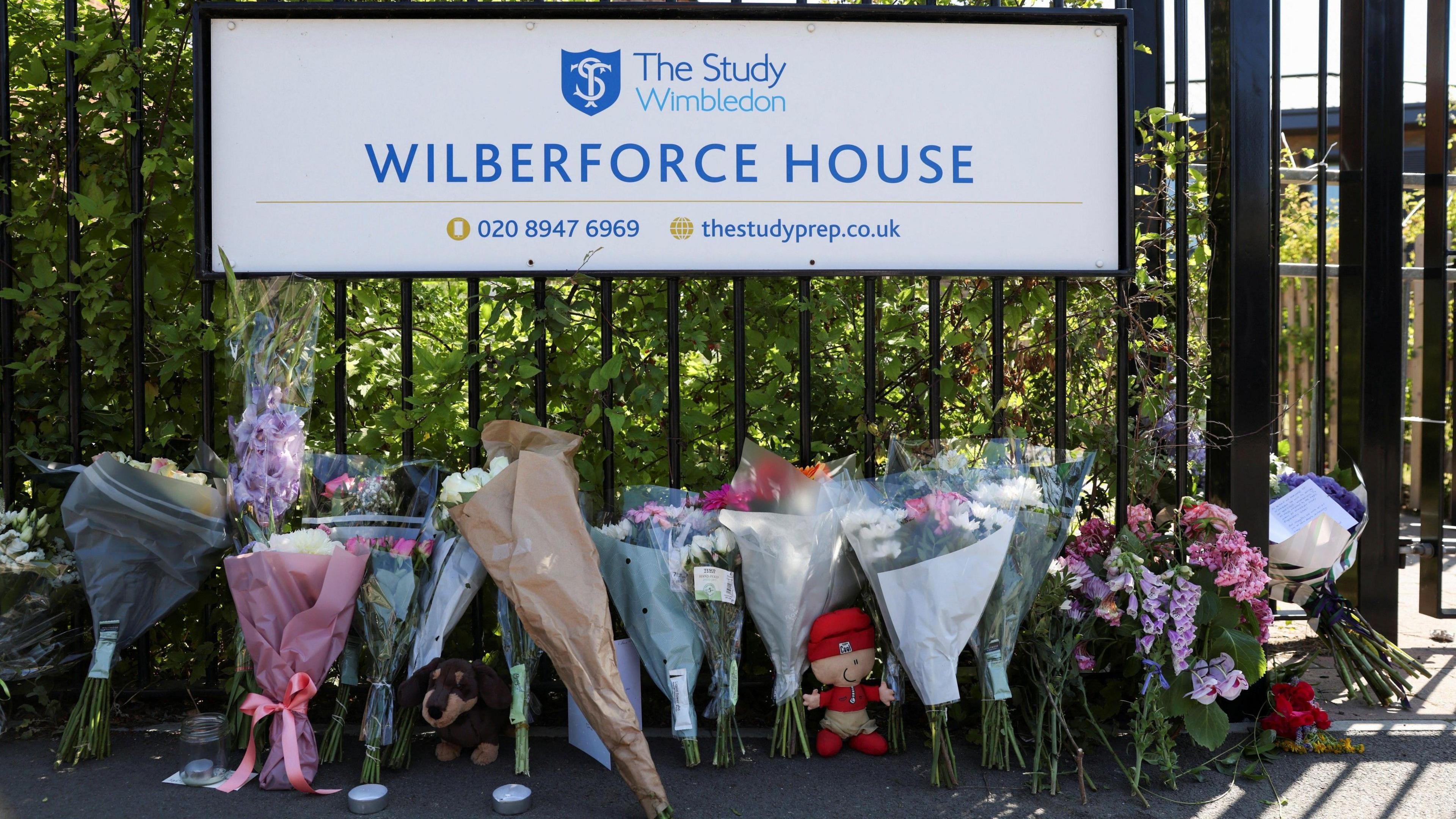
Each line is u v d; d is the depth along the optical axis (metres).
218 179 2.87
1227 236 2.95
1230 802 2.44
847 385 3.16
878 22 2.93
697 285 3.12
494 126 2.89
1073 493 2.69
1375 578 3.57
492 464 2.68
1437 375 3.79
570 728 2.72
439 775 2.56
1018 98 2.95
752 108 2.92
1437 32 3.72
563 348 3.07
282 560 2.47
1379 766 2.64
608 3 2.87
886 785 2.53
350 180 2.88
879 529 2.58
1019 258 2.95
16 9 3.15
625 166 2.90
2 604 2.64
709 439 3.24
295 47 2.88
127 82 2.92
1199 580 2.69
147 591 2.71
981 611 2.54
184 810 2.36
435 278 2.90
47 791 2.45
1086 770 2.62
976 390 3.40
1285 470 3.32
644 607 2.67
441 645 2.63
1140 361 3.14
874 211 2.94
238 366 2.72
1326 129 3.56
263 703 2.46
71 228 2.93
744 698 3.07
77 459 2.95
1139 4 3.54
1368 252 3.55
